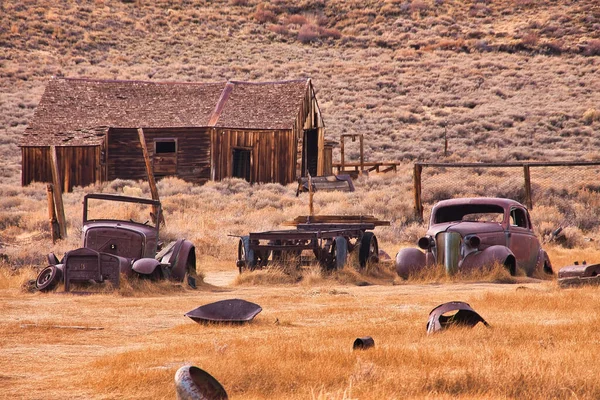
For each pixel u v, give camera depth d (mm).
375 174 152125
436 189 119125
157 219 51906
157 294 46594
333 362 22922
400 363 22812
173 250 50875
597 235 92500
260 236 56906
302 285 53438
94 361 24766
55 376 22953
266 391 20547
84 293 45625
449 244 53781
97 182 138000
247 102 148375
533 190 117562
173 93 152750
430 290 47375
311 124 150875
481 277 52812
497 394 19469
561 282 45125
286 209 111625
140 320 35312
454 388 20031
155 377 21609
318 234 55375
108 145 143500
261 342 27359
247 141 143250
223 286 54500
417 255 55469
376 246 60219
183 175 142375
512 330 28281
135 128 143000
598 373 20500
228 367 22125
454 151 190875
